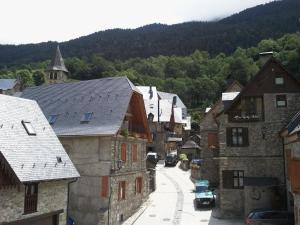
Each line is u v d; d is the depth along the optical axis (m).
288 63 80.50
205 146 43.78
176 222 28.77
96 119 31.06
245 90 30.78
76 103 34.09
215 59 152.00
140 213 32.09
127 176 31.88
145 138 37.19
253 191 28.75
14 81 114.88
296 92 30.22
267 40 123.12
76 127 30.91
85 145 29.53
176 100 101.31
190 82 136.00
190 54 175.12
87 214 28.53
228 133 30.88
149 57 173.12
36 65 155.62
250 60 117.38
